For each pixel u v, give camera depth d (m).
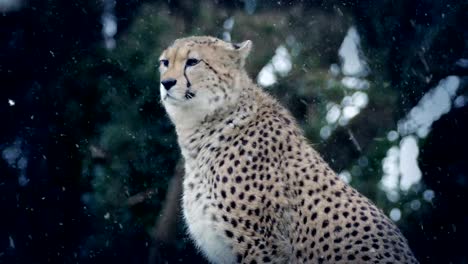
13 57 18.16
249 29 18.70
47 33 18.34
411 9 18.36
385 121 18.20
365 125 18.14
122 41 18.05
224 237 12.02
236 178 12.02
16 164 18.03
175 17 18.55
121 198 17.58
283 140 12.30
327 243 11.60
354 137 18.06
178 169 17.42
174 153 17.52
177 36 18.34
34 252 17.88
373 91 18.28
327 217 11.70
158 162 17.48
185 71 12.42
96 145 17.72
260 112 12.58
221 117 12.52
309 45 18.73
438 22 18.20
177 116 12.73
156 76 17.72
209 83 12.45
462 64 18.25
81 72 17.91
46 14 18.39
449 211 17.83
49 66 18.19
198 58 12.45
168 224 17.48
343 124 18.08
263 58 18.62
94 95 17.83
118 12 18.47
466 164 17.91
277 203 11.97
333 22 18.78
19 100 18.09
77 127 17.83
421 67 18.38
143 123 17.59
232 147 12.24
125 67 17.83
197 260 17.62
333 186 11.92
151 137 17.52
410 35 18.41
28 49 18.25
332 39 18.75
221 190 12.05
